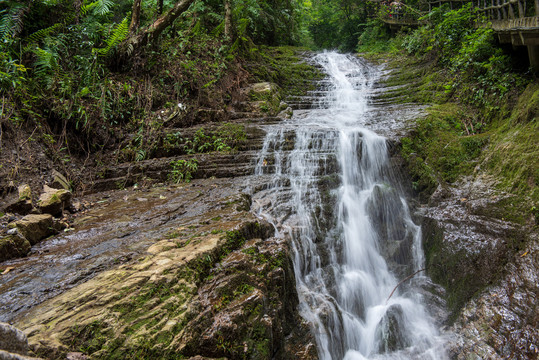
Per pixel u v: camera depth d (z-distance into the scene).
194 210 4.10
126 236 3.35
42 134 5.22
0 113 4.62
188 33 8.84
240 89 8.90
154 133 6.41
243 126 7.02
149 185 5.48
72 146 5.71
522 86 6.25
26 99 5.23
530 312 3.52
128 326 2.00
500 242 4.31
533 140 4.95
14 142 4.79
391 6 14.33
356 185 6.02
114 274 2.42
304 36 18.39
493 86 6.75
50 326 1.91
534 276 3.78
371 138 6.18
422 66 10.12
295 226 4.33
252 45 11.02
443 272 4.55
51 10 6.58
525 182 4.67
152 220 3.79
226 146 6.43
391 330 3.99
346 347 3.71
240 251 3.00
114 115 6.41
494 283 4.02
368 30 17.11
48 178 4.75
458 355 3.54
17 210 3.78
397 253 5.09
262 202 4.71
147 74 7.40
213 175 5.80
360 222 5.17
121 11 8.95
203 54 8.71
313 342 3.14
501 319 3.60
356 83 10.48
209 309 2.35
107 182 5.41
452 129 6.64
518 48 6.52
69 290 2.32
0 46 5.28
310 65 11.70
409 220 5.36
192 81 7.76
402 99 8.90
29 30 6.30
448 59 8.87
